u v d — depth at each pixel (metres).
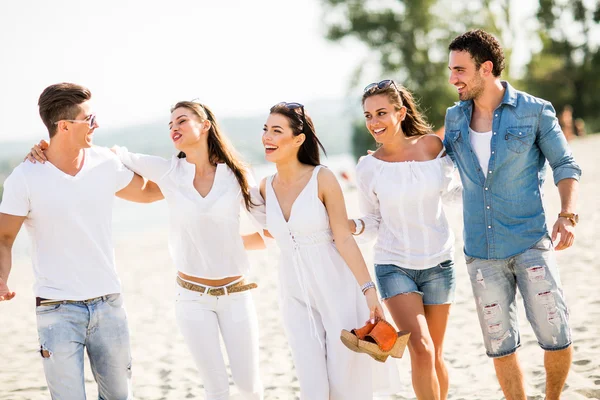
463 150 4.17
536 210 4.04
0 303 10.92
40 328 3.74
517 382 4.09
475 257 4.13
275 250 12.58
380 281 4.31
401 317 4.13
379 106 4.33
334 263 4.05
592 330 5.67
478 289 4.13
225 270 4.16
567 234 3.85
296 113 4.09
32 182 3.75
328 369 4.00
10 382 6.27
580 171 4.03
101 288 3.83
